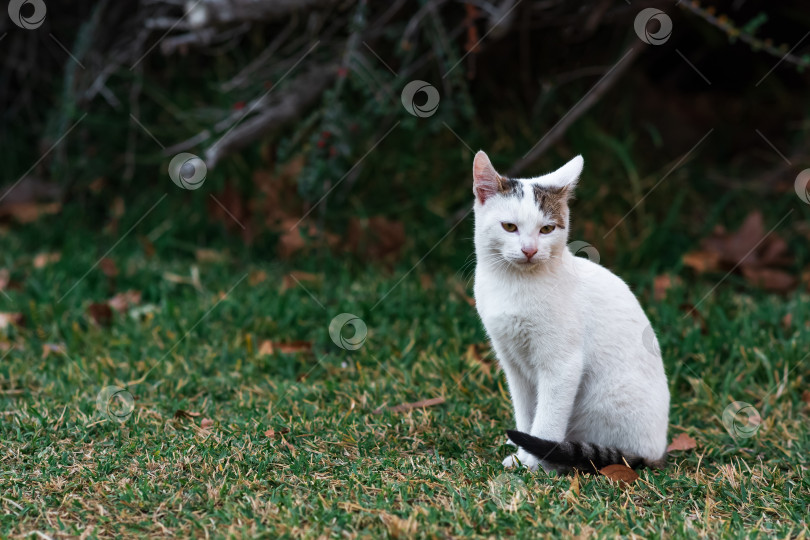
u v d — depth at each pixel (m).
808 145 9.44
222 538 3.33
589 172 8.55
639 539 3.38
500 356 4.69
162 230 8.52
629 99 9.48
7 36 9.99
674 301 6.85
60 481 3.85
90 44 8.48
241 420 4.77
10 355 6.01
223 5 6.46
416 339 6.21
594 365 4.47
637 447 4.41
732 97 10.52
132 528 3.47
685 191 8.89
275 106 7.77
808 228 8.48
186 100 9.28
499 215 4.49
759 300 7.26
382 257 8.10
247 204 8.81
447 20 7.68
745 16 9.72
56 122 9.04
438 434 4.68
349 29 6.94
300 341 6.14
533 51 9.16
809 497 3.91
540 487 3.91
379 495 3.72
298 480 3.94
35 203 9.38
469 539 3.35
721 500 3.91
